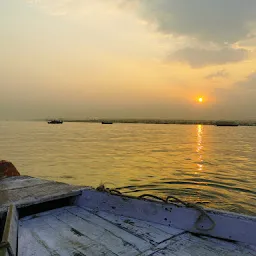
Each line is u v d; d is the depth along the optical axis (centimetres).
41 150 1820
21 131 5097
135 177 932
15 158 1425
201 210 288
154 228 297
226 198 682
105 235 280
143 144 2378
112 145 2255
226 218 272
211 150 1886
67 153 1656
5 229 240
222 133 4922
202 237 273
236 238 261
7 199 366
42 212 358
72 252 244
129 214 337
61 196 384
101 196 378
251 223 258
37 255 238
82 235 280
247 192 739
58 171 1052
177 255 237
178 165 1202
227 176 951
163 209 316
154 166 1171
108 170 1069
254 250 245
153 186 805
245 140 3006
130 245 256
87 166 1169
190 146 2191
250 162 1302
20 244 260
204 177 934
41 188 436
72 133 4453
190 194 719
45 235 281
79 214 348
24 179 534
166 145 2288
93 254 240
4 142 2511
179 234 281
